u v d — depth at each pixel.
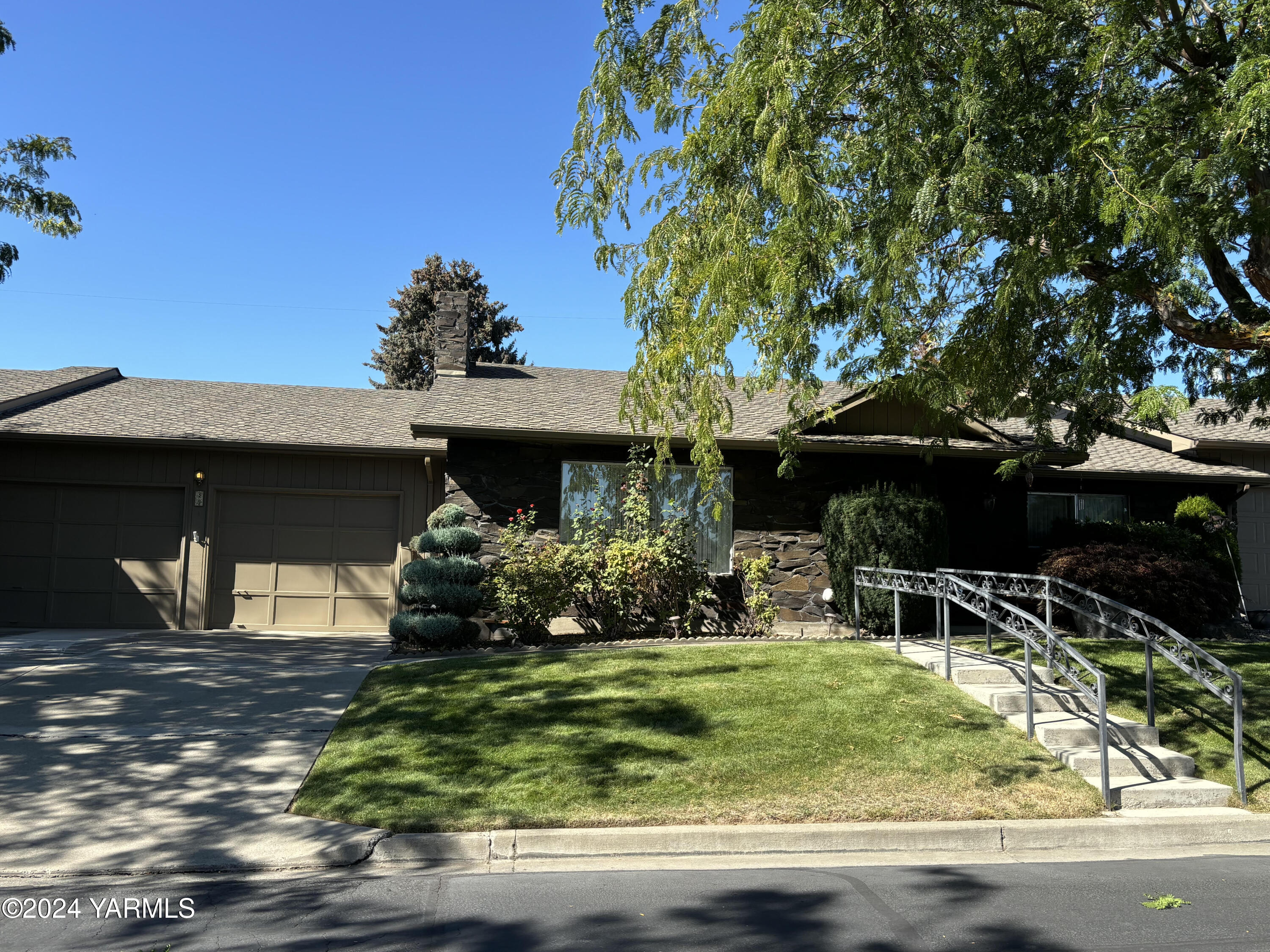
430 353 38.31
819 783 6.63
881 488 14.01
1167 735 7.98
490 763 6.88
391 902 4.84
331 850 5.52
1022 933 4.43
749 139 8.40
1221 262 9.29
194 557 14.71
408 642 11.91
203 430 14.90
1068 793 6.71
